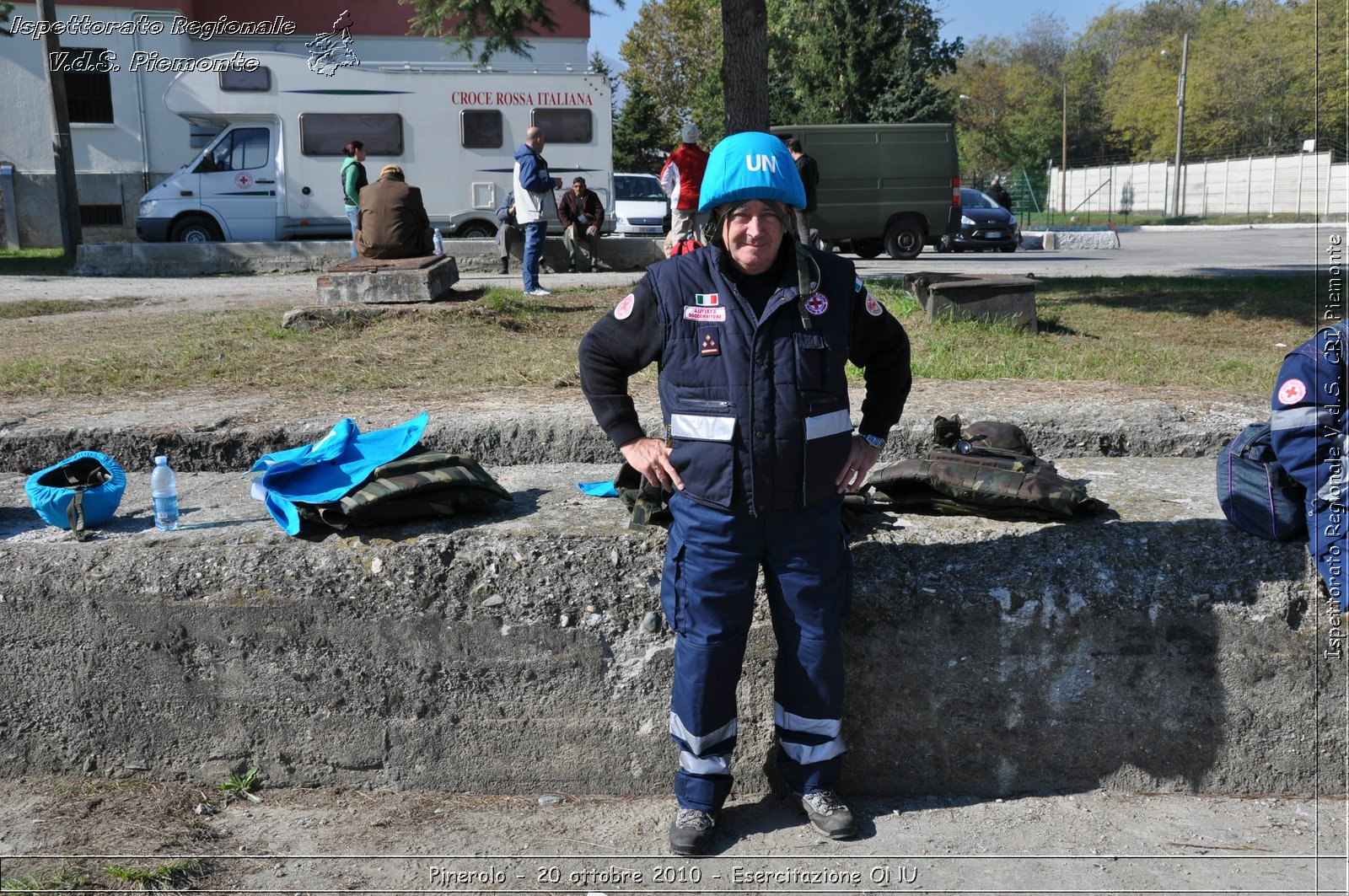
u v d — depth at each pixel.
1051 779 3.39
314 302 10.92
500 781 3.41
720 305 2.73
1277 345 7.73
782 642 3.00
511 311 9.20
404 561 3.26
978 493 3.38
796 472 2.76
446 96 19.50
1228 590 3.25
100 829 3.15
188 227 19.12
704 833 3.04
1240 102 56.38
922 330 7.96
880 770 3.40
